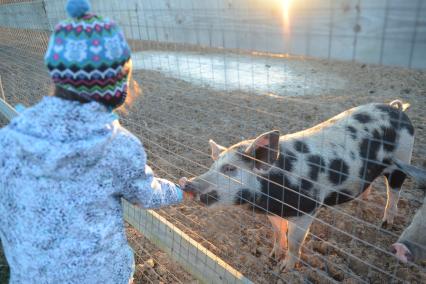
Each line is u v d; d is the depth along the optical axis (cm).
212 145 331
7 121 623
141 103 637
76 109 153
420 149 470
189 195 295
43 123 152
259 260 329
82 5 153
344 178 321
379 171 343
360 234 352
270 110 612
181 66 573
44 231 163
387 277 302
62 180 157
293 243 315
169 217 377
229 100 649
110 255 179
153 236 312
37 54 550
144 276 312
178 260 289
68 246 166
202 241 347
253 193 308
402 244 234
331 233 356
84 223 166
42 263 169
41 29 486
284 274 312
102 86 155
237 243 346
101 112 158
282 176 303
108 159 163
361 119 338
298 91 685
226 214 384
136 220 331
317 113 597
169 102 637
